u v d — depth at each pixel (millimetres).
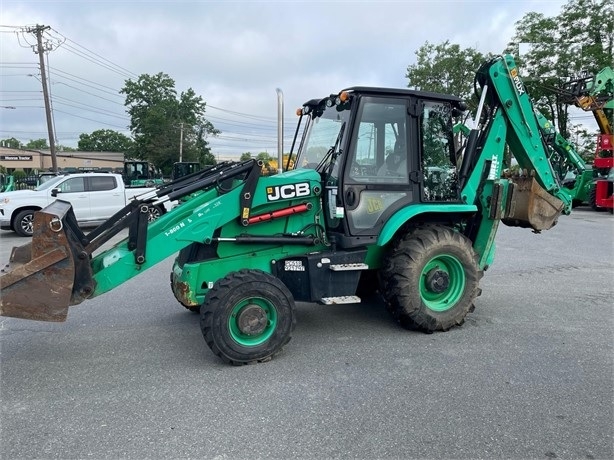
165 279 7676
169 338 4895
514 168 6195
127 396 3625
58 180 13484
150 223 4426
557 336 4844
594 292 6566
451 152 5121
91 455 2881
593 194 17656
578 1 25812
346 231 4656
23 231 13180
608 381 3807
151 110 57031
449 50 26578
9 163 61062
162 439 3043
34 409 3443
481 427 3150
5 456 2873
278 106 4633
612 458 2828
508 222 6047
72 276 3879
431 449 2918
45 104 29938
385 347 4566
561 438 3025
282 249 4742
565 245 10461
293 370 4062
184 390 3711
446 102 5008
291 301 4270
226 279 4129
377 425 3180
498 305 5961
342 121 4789
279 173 4746
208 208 4430
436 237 4848
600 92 14797
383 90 4680
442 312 4922
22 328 5223
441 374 3951
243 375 3973
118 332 5082
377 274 5383
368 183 4707
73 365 4230
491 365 4125
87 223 13625
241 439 3035
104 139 83188
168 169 56688
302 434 3086
